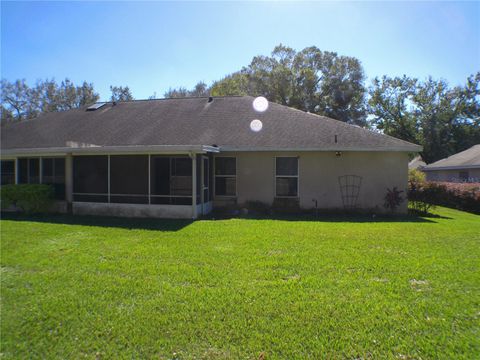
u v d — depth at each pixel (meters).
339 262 5.52
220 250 6.35
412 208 13.15
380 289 4.35
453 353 2.97
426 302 3.95
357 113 37.44
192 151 10.79
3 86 40.62
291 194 12.73
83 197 12.88
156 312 3.78
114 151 11.25
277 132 13.00
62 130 15.21
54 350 3.12
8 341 3.27
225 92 37.50
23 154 12.36
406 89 34.97
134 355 3.02
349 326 3.43
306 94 36.75
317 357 2.94
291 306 3.87
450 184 16.36
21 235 7.92
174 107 16.47
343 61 38.16
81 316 3.71
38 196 11.79
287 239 7.25
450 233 8.02
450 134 34.56
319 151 12.48
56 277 4.93
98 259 5.83
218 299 4.08
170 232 8.16
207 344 3.16
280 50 38.38
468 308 3.80
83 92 43.50
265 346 3.11
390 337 3.22
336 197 12.46
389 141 11.98
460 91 34.06
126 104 17.94
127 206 11.41
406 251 6.25
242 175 12.93
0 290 4.47
